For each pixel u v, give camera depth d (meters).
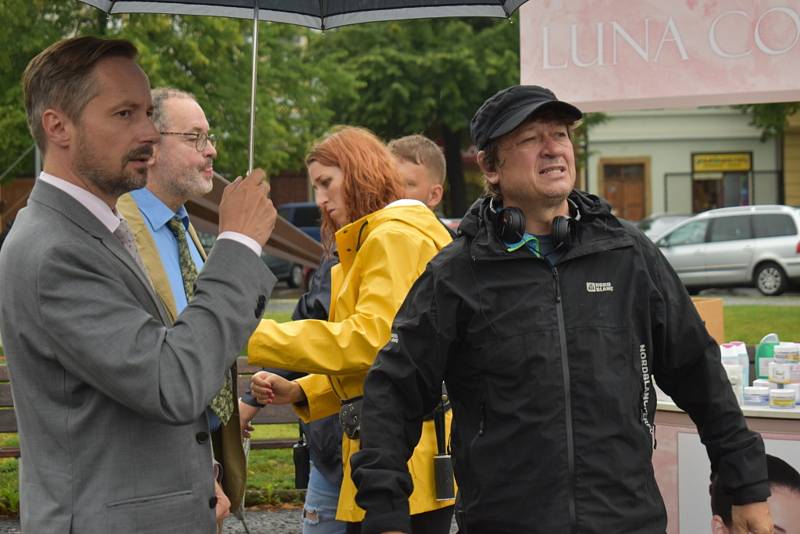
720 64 5.83
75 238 2.69
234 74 23.09
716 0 5.82
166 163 3.96
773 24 5.73
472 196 35.78
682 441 4.78
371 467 3.11
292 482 7.84
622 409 3.04
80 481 2.70
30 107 2.80
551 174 3.14
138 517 2.72
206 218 9.19
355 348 3.74
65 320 2.59
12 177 22.27
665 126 38.69
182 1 3.63
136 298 2.76
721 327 5.78
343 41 29.53
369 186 4.09
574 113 3.16
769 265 23.19
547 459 3.00
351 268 3.94
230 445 3.84
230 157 22.88
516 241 3.13
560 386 3.03
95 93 2.73
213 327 2.69
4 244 2.73
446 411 3.95
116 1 3.59
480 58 29.34
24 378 2.70
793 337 14.48
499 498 3.05
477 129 3.21
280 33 25.22
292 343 3.74
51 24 20.58
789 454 4.61
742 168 38.38
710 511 4.74
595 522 2.98
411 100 29.31
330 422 4.21
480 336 3.09
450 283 3.13
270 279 2.82
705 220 23.94
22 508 2.77
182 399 2.61
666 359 3.25
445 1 3.63
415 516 3.93
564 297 3.08
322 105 27.38
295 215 29.36
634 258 3.15
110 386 2.61
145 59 20.78
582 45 6.05
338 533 4.23
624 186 39.09
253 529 6.97
